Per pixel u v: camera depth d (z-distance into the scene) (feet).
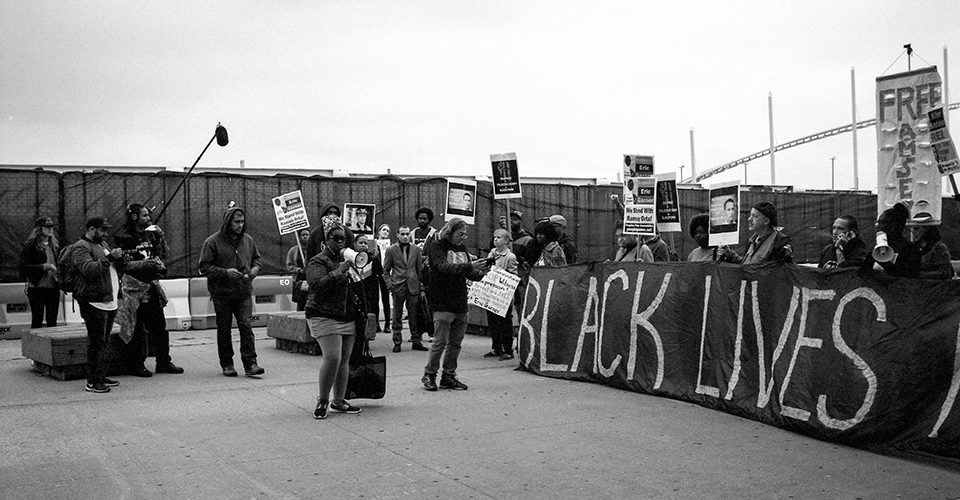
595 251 62.95
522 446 22.41
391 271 41.75
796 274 25.39
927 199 24.84
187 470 20.02
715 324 28.02
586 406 28.02
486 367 37.06
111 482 19.03
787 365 24.90
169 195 50.85
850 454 21.71
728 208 30.48
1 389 30.96
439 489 18.54
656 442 22.94
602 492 18.34
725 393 27.07
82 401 28.66
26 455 21.40
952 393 20.83
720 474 19.76
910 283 22.26
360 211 45.83
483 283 33.86
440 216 57.67
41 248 43.01
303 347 40.86
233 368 34.09
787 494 18.21
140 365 34.22
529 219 60.39
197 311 51.11
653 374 30.22
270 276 53.52
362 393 27.14
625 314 31.65
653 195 35.55
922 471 20.06
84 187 48.98
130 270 32.83
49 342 32.71
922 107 24.91
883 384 22.12
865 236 78.54
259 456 21.31
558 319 34.71
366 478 19.38
